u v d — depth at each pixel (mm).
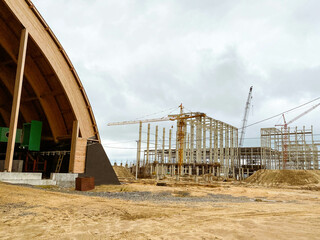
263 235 7293
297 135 80312
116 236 7441
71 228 8484
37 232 7875
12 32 30828
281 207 15938
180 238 7152
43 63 32938
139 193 24531
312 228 8266
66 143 37938
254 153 87750
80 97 34469
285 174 58156
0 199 13234
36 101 38094
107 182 34438
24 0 27656
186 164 69500
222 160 76750
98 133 36000
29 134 35250
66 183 29391
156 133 77375
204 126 73688
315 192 39562
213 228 8383
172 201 18609
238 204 17766
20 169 33219
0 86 37750
